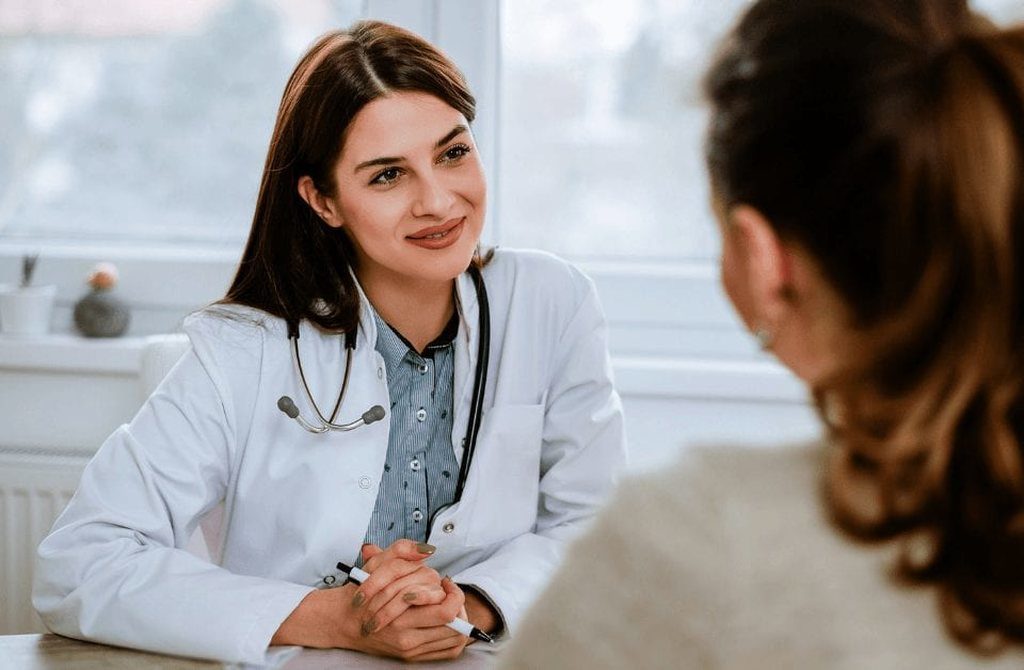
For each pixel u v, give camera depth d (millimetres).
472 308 1425
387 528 1393
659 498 589
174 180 2234
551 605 600
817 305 591
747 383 1968
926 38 557
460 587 1266
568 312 1506
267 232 1379
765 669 543
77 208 2266
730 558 556
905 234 540
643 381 1993
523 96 2131
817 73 569
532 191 2152
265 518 1360
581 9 2104
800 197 575
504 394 1438
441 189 1290
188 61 2205
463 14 2055
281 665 1110
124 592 1189
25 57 2236
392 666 1106
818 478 583
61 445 2111
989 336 524
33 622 2057
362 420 1331
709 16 2074
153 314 2186
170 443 1321
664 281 2109
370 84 1285
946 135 528
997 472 527
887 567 549
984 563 536
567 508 1483
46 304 2133
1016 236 521
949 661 537
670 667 558
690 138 2107
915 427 538
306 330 1388
